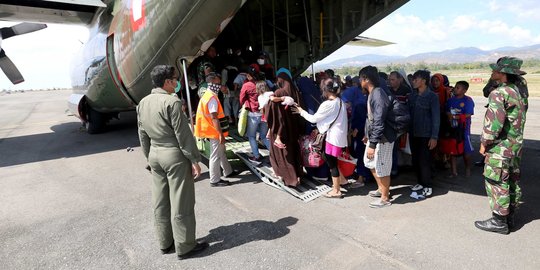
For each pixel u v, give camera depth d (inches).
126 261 111.9
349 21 291.9
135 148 288.0
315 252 111.8
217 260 109.7
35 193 183.8
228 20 196.2
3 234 135.6
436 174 186.7
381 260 105.3
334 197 157.0
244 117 188.7
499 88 111.2
